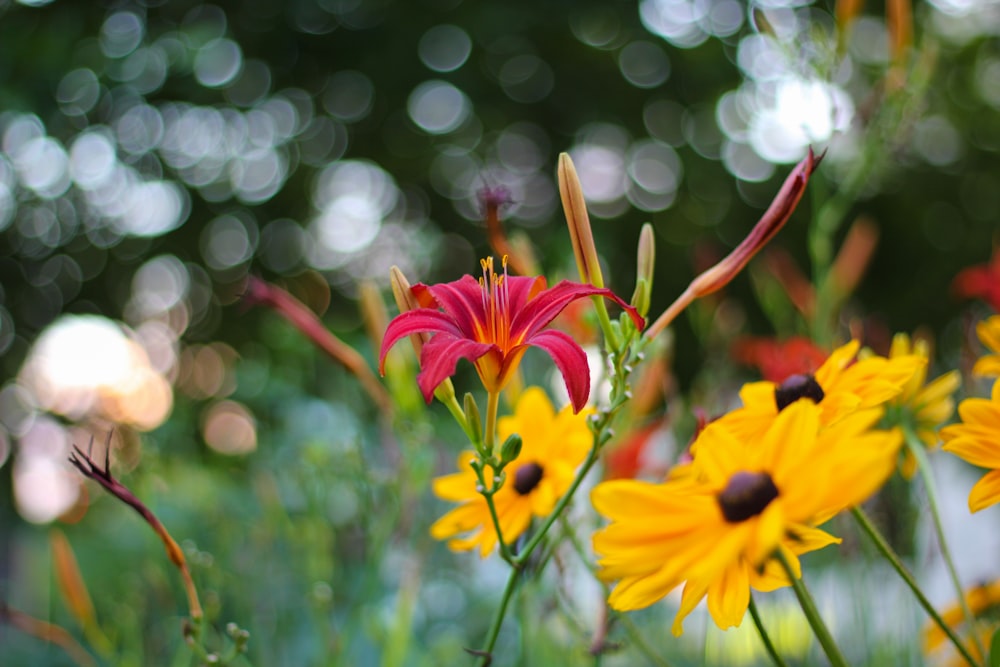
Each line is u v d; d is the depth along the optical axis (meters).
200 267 4.49
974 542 1.15
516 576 0.63
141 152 4.45
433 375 0.61
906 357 0.64
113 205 4.37
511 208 0.81
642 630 1.01
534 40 4.91
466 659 1.09
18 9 3.17
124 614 0.97
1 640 1.50
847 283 1.13
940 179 4.59
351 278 3.64
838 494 0.51
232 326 3.87
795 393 0.64
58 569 0.85
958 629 0.77
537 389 0.75
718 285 0.66
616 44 5.02
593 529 0.86
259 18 4.68
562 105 5.01
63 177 4.16
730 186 4.70
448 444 1.39
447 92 4.97
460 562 1.32
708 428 0.55
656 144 4.98
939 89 4.56
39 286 4.20
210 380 2.85
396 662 0.92
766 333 3.87
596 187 4.82
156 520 0.67
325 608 0.90
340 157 4.87
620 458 0.85
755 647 0.94
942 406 0.70
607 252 1.34
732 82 4.82
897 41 1.05
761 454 0.54
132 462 1.04
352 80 4.92
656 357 0.85
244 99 4.75
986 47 4.60
